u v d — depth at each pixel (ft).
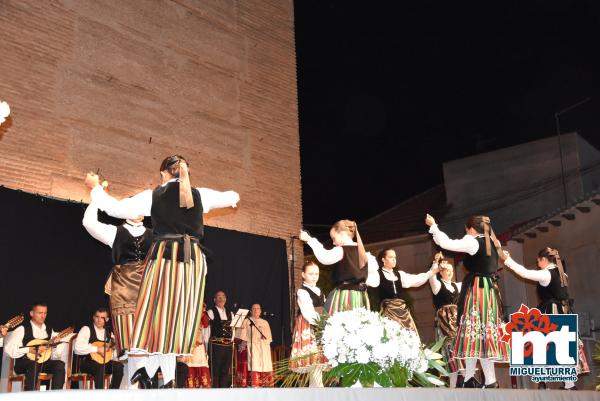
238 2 39.22
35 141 28.35
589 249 43.52
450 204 65.46
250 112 38.40
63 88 29.81
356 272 16.83
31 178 27.91
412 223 67.10
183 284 12.13
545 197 59.77
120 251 15.93
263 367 32.53
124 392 7.77
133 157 32.04
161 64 34.27
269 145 39.01
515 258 50.29
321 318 14.90
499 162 63.31
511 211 61.67
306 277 23.08
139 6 33.78
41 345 23.98
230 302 33.76
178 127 34.42
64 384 25.05
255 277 35.35
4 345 24.58
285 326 36.24
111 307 15.51
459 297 17.83
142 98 33.01
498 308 17.54
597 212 42.75
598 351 22.88
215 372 30.55
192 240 12.58
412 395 10.06
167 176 13.16
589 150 59.93
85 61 30.91
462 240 17.57
